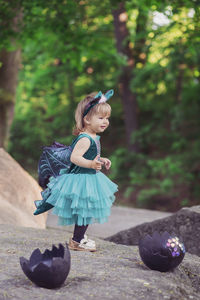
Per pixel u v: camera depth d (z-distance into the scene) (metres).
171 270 3.17
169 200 16.02
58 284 2.65
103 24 16.73
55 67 20.36
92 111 3.70
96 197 3.54
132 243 5.31
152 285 2.73
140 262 3.37
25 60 17.58
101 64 19.00
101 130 3.75
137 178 17.02
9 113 12.10
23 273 2.92
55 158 3.71
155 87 17.03
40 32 11.26
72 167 3.69
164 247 3.05
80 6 10.76
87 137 3.65
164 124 19.33
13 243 3.76
